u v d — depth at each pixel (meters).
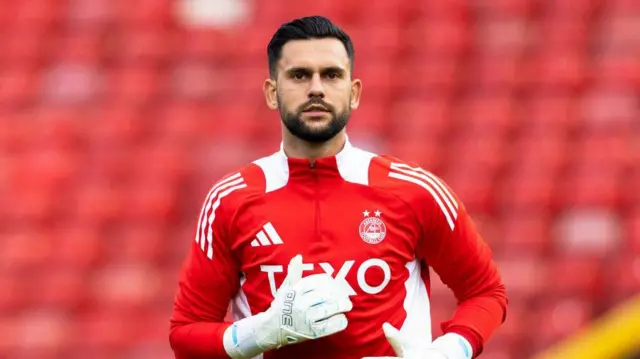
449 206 12.30
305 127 11.93
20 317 37.12
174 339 12.52
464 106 42.09
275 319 11.60
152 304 36.88
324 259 11.93
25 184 41.41
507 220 37.31
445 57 44.06
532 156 39.16
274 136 42.47
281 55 12.10
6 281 38.16
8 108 45.12
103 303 37.06
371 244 12.01
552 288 34.53
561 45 43.44
